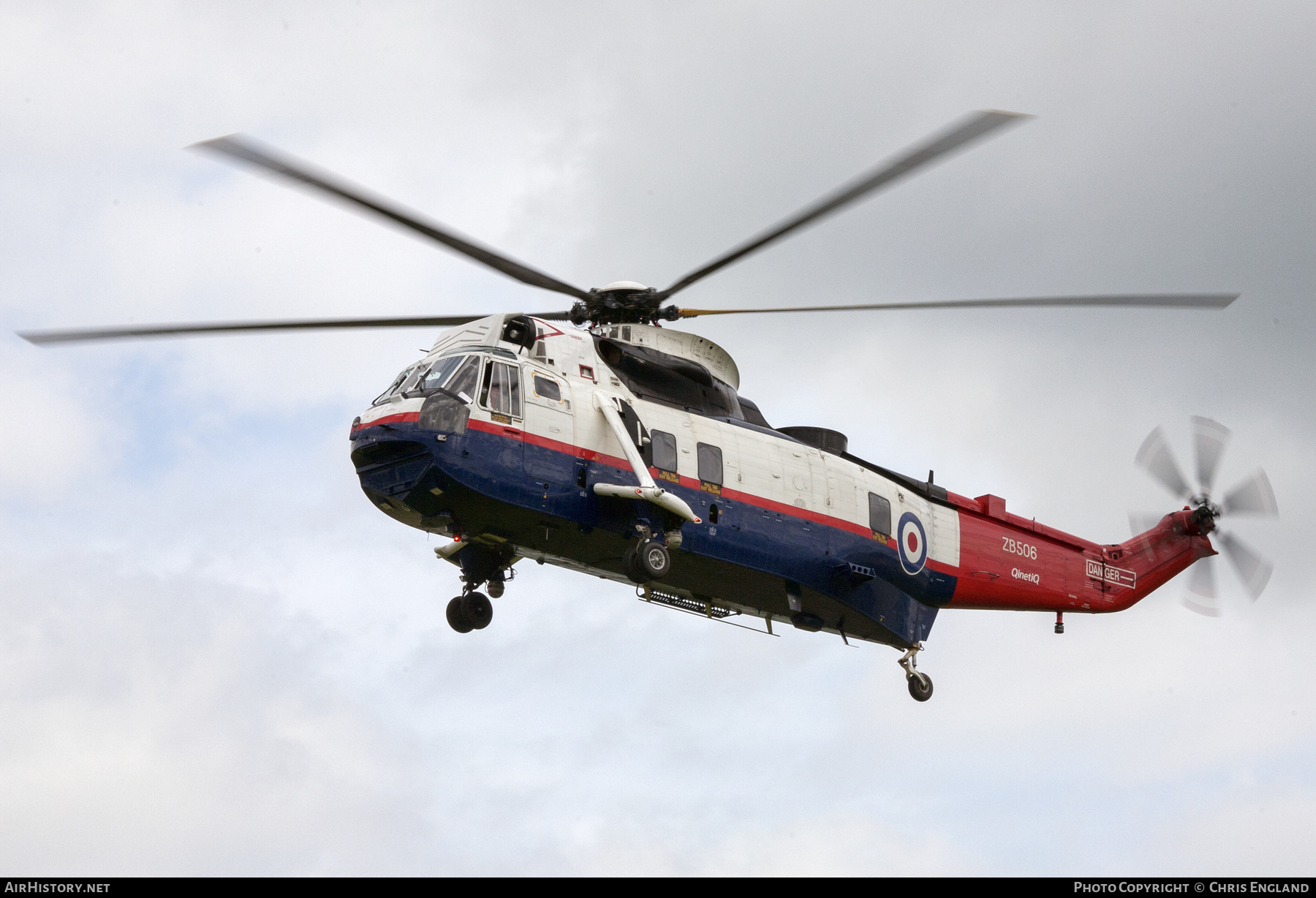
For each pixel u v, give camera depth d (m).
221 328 71.62
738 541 81.62
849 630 92.12
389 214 65.62
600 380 79.25
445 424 72.06
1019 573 98.81
